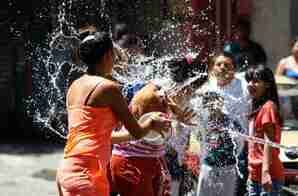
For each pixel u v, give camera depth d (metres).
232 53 13.66
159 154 8.74
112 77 8.41
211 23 18.59
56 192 14.11
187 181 9.83
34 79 18.89
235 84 9.77
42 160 16.88
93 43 7.55
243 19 17.72
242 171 9.87
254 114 9.66
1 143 18.55
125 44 11.42
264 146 9.47
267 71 9.61
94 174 7.33
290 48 19.06
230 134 9.48
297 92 12.27
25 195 13.86
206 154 9.51
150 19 18.59
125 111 7.42
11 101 19.42
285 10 19.11
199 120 9.39
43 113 18.62
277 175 9.57
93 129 7.36
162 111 8.69
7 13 19.19
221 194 9.56
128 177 8.68
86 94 7.39
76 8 18.66
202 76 9.63
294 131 11.52
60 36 18.19
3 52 19.33
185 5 18.67
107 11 18.66
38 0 18.98
